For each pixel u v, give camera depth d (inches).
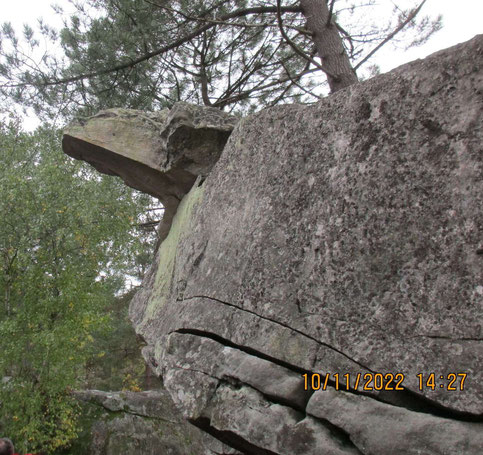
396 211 85.0
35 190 311.6
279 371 93.0
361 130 94.0
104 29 297.3
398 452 73.5
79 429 309.6
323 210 96.3
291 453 85.4
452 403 72.0
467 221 76.6
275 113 120.3
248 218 114.7
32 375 305.0
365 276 86.5
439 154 81.7
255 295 103.5
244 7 300.8
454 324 74.7
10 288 311.6
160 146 171.9
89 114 314.0
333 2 247.3
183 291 132.5
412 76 87.8
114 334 573.9
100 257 330.0
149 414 326.3
